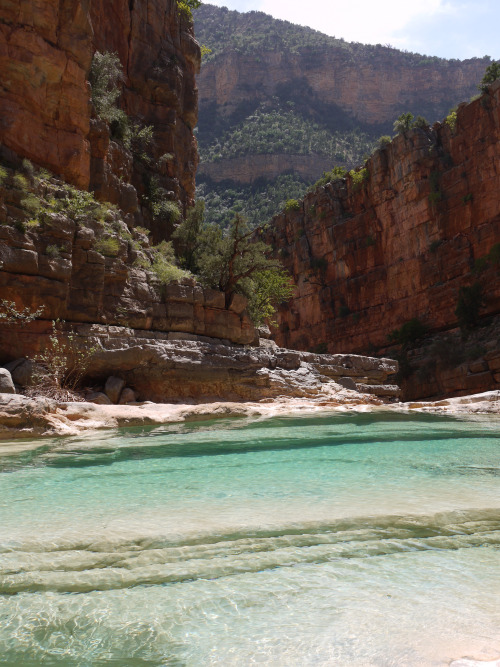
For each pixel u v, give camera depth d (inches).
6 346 526.9
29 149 668.7
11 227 536.4
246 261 813.9
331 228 2290.8
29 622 84.4
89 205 679.7
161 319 670.5
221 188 6250.0
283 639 76.9
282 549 116.5
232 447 295.0
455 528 130.1
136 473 218.7
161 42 1128.2
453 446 287.6
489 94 1720.0
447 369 1604.3
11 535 128.7
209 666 70.3
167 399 624.4
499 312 1679.4
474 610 84.7
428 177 1903.3
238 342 752.3
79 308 591.5
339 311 2226.9
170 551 115.9
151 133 1012.5
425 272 1893.5
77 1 707.4
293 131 6638.8
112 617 85.7
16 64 655.8
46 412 386.3
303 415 511.2
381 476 203.0
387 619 82.0
